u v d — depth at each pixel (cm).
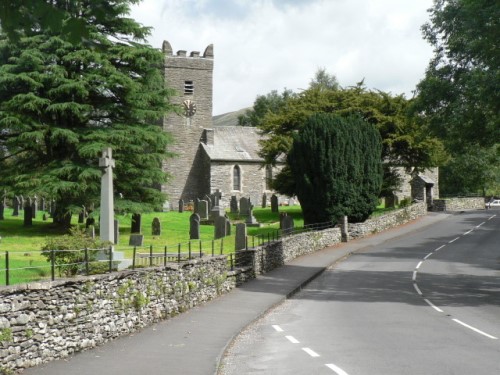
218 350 1161
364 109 5147
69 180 3491
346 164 4056
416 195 6269
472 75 2941
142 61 3728
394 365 1028
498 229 4847
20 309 977
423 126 3703
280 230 3847
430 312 1766
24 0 487
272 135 5306
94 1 531
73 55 3472
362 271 2903
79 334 1147
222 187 6725
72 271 1559
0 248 2730
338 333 1398
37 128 3497
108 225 2062
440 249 3822
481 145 3153
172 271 1620
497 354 1129
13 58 3491
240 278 2305
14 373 946
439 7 3441
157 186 6669
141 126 3822
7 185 3559
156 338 1295
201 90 7012
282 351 1179
